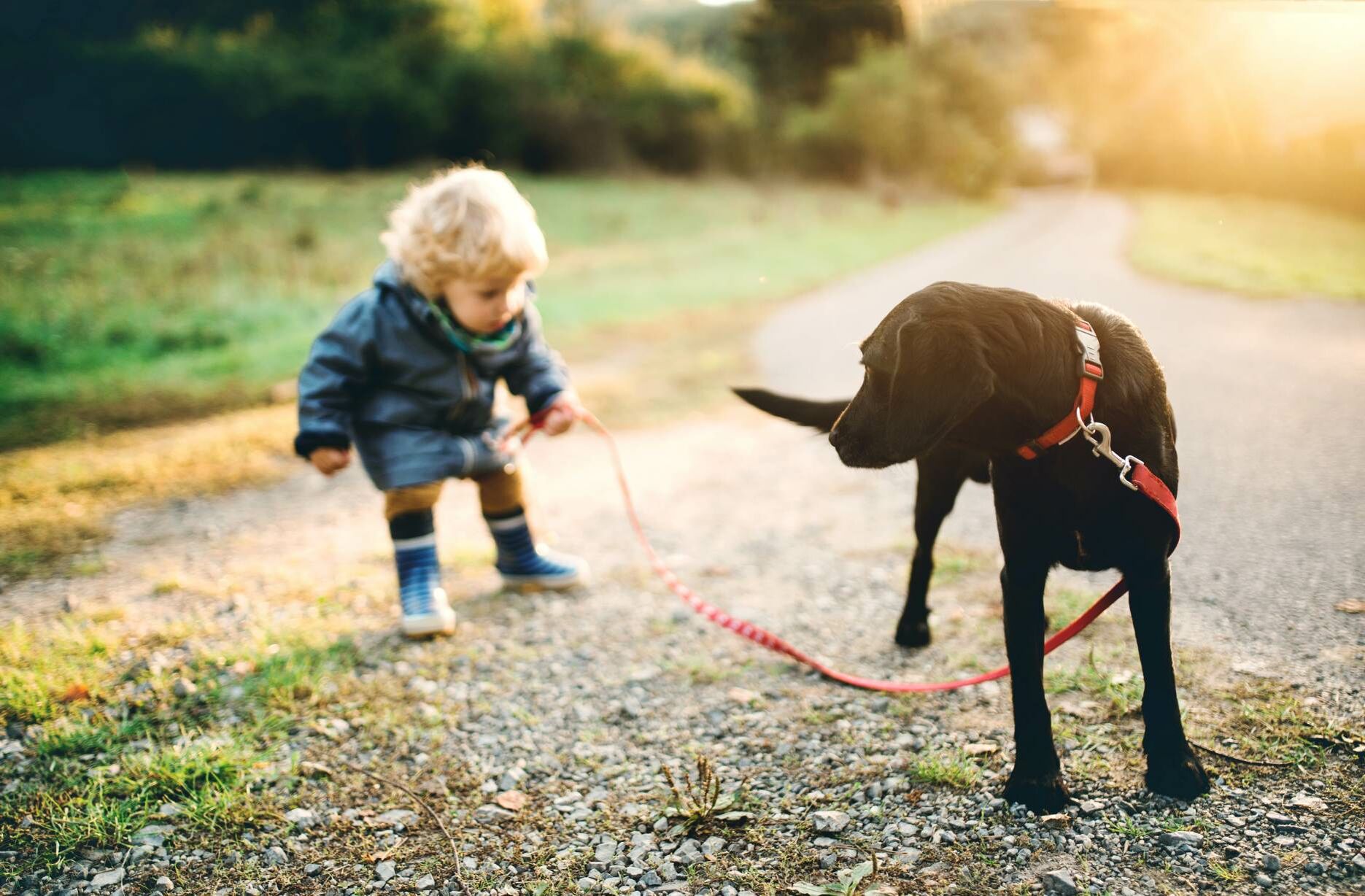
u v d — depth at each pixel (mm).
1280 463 5098
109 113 27141
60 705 3014
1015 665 2330
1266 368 7445
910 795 2443
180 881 2242
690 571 4188
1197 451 5445
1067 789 2389
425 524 3580
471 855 2322
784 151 37969
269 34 31578
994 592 3750
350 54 31125
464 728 2918
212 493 5379
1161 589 2242
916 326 2033
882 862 2191
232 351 9117
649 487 5488
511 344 3551
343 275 13008
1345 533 4039
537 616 3725
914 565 3252
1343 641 3061
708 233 21203
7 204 18359
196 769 2619
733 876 2188
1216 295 11359
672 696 3086
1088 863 2125
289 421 6746
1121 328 2252
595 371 8695
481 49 33281
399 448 3363
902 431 2031
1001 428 2109
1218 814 2238
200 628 3561
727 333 10625
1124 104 41625
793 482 5473
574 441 6578
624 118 34750
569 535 4719
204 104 27953
